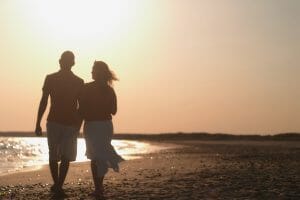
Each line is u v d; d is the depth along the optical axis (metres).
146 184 13.59
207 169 19.75
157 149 62.41
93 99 11.28
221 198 10.29
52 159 11.84
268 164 22.81
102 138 11.28
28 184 15.36
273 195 10.56
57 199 10.87
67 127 11.82
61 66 11.95
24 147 77.12
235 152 46.09
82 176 18.58
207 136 186.62
